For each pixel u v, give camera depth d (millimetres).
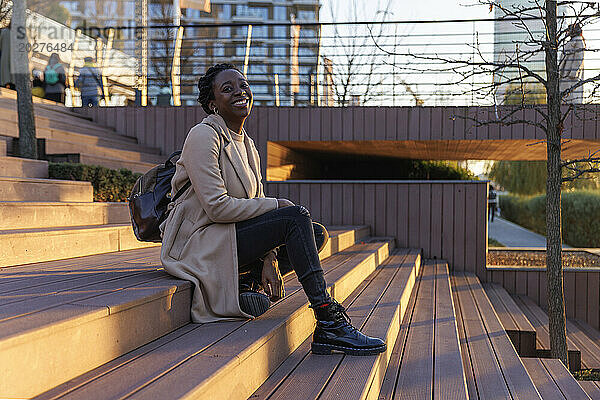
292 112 8492
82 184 4547
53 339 1357
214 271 2186
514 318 5445
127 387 1367
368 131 8359
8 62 6961
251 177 2375
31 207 3438
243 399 1720
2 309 1544
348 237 6117
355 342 2242
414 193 7922
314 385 1882
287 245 2232
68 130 7176
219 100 2318
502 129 8039
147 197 2428
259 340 1883
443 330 3469
